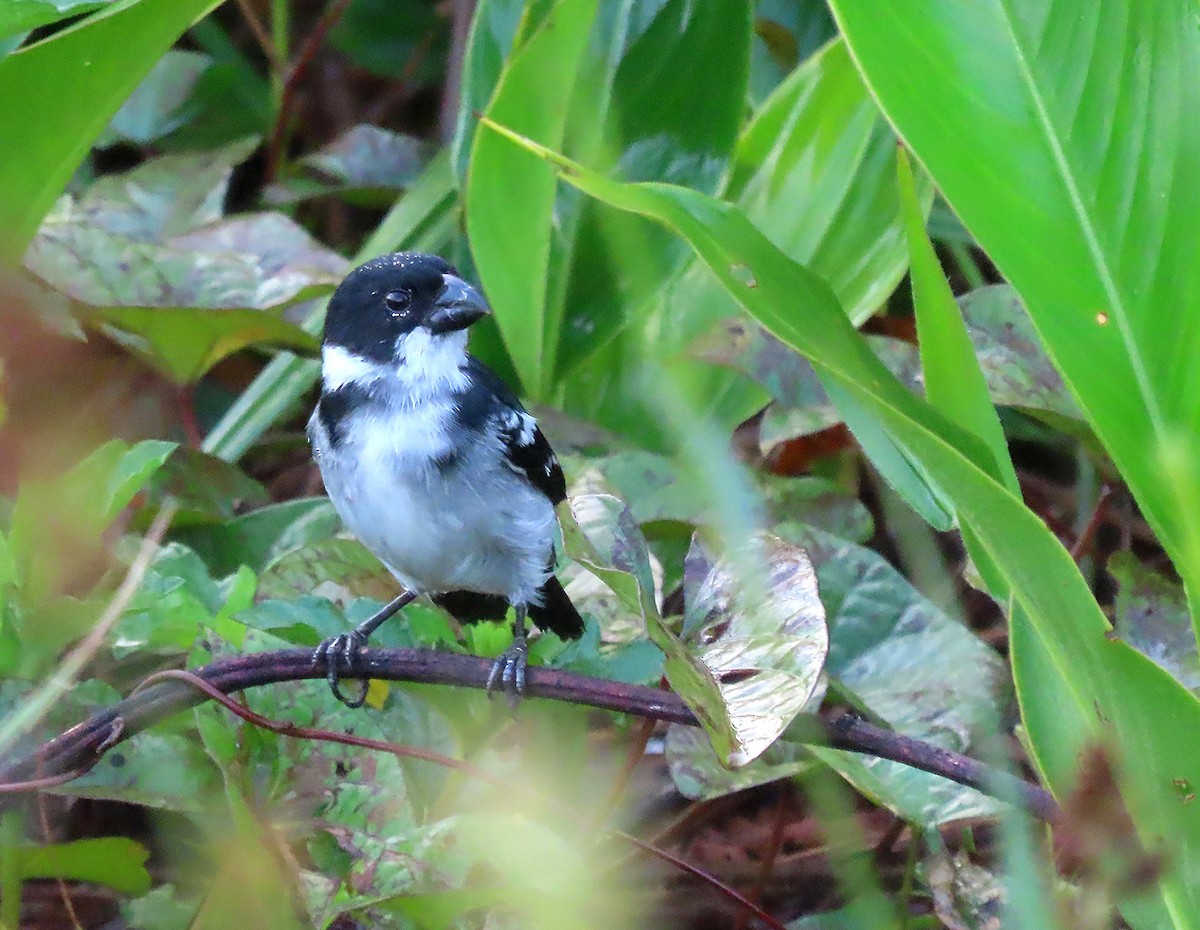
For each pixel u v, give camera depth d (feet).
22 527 20.90
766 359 27.73
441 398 24.47
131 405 32.42
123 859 20.39
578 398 31.14
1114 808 15.84
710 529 19.74
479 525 24.34
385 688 22.54
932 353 19.43
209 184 33.35
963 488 15.30
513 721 22.53
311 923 18.79
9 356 27.81
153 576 23.50
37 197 26.86
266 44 41.45
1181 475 17.21
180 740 20.93
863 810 27.07
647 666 21.67
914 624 24.58
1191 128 17.56
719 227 17.56
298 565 25.45
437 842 18.92
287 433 36.68
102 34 24.41
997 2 18.25
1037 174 17.97
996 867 21.38
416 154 39.14
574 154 30.60
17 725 19.07
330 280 29.12
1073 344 17.60
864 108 31.12
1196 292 17.26
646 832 26.09
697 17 30.14
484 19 32.71
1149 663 14.93
